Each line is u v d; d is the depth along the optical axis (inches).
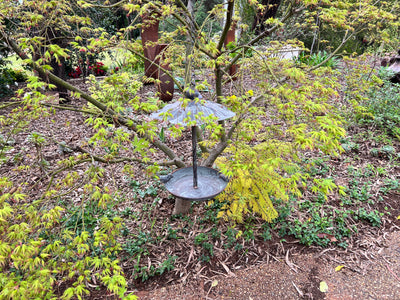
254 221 131.1
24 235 66.0
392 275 106.8
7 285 59.6
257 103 113.3
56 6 88.4
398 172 161.8
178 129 81.6
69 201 138.8
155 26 219.1
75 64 315.6
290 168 100.8
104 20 246.7
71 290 64.3
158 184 151.9
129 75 101.4
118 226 82.2
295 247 119.6
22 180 151.6
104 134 79.4
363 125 204.8
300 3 103.3
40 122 213.5
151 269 107.9
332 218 131.7
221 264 112.0
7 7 84.4
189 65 91.0
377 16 115.7
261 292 101.3
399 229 128.2
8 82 296.4
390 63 266.8
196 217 132.4
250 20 299.3
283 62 116.4
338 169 164.1
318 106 80.4
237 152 99.9
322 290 101.7
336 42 370.3
